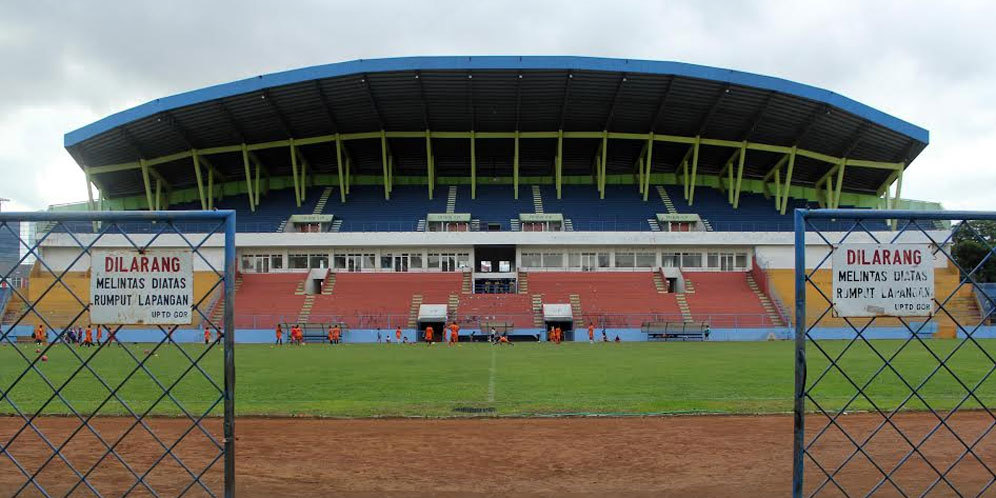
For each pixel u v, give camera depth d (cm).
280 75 5422
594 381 2028
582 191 7012
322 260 6134
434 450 1027
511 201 6788
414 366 2630
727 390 1788
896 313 632
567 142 6694
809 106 5728
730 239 6031
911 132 5809
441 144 6694
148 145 6188
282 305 5522
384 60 5381
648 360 2914
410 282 5900
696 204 6781
